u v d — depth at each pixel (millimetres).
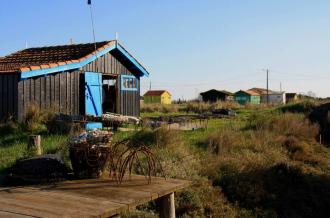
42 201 4512
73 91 15398
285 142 15398
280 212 9836
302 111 25016
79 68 15602
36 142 9727
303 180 11539
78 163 5680
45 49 18141
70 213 4059
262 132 15891
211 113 27438
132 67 18641
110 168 6145
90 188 5105
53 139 11383
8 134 12352
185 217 8492
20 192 4922
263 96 77438
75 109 15445
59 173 5742
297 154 14352
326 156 15164
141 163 9344
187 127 17609
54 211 4133
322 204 10734
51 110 13539
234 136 14250
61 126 12352
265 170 11367
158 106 38844
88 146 5680
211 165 11047
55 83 14656
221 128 16359
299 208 10227
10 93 13438
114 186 5227
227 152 12734
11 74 13422
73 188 5109
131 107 18750
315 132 17969
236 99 73000
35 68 13617
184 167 10344
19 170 5691
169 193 5293
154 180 5641
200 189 9570
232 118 23828
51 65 14219
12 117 13273
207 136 13914
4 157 9406
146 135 12273
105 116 14109
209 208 9039
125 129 14820
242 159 11922
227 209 9219
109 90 18047
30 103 13703
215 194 9641
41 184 5355
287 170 11672
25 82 13555
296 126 17703
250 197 9969
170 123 16703
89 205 4352
